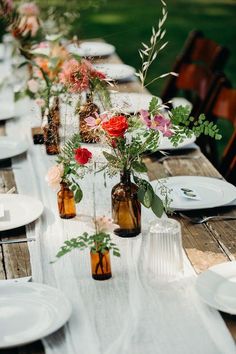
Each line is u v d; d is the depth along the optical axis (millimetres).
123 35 8820
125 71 4035
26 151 3025
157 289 1910
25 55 3355
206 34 9148
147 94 3678
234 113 3279
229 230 2264
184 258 2090
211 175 2738
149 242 1921
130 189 2182
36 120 3398
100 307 1832
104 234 1926
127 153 2117
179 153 2959
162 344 1663
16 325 1748
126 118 2115
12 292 1873
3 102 3762
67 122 2830
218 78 3682
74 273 2014
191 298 1856
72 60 2449
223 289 1861
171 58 8016
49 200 2525
